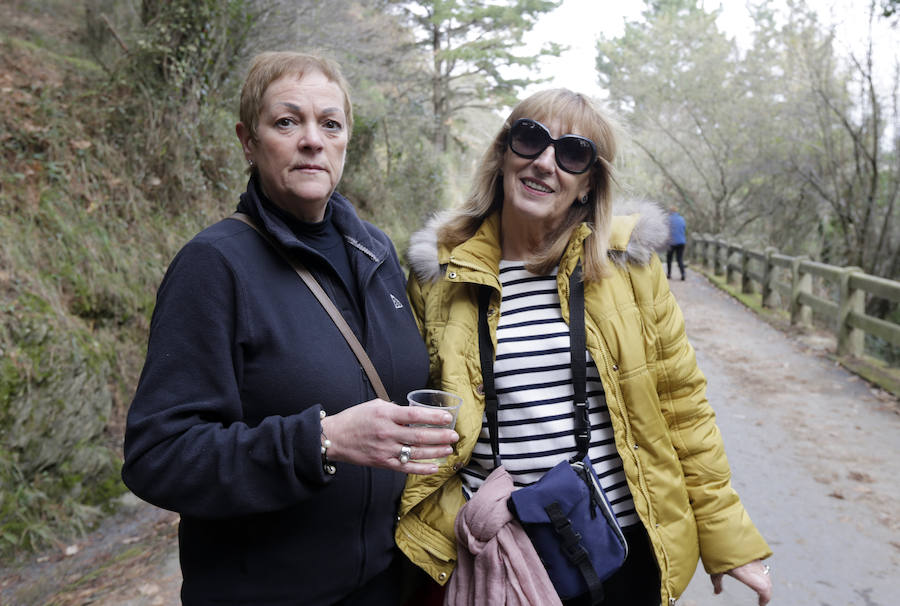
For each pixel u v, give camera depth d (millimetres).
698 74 21875
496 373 1587
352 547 1385
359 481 1371
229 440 1141
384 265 1607
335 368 1320
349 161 9273
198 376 1198
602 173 1625
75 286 3947
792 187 17531
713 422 1672
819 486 3852
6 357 3268
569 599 1449
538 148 1581
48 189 4199
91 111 4949
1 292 3455
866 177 13359
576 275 1596
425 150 12461
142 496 1159
